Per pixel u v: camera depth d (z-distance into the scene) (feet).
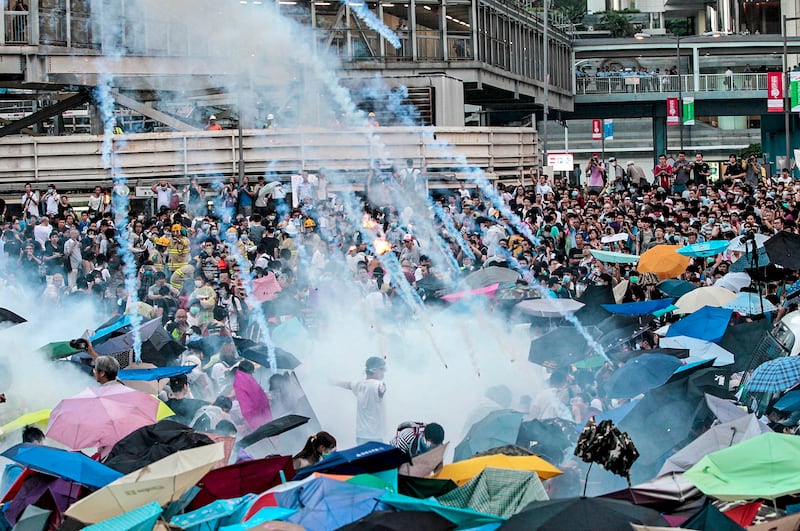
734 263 71.46
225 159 147.54
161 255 99.76
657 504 31.99
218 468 35.01
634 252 94.53
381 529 28.04
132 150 146.61
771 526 29.68
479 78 175.94
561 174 239.50
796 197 115.03
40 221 113.19
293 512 30.48
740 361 51.29
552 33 215.10
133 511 29.89
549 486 38.86
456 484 34.06
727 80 226.99
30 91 161.79
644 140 280.31
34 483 36.24
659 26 295.69
